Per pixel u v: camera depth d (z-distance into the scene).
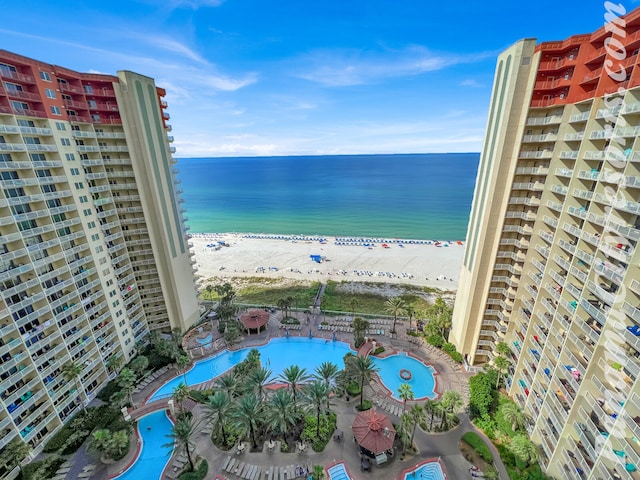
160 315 67.88
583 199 36.34
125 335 59.88
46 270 45.12
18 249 40.94
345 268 112.44
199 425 47.09
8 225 40.03
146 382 56.34
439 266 113.56
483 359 58.69
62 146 46.56
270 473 39.59
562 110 39.12
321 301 87.88
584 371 32.81
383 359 62.25
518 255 47.69
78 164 49.53
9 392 40.03
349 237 155.00
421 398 52.78
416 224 173.62
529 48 38.56
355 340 66.50
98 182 54.44
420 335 68.69
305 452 42.53
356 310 81.94
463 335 58.12
